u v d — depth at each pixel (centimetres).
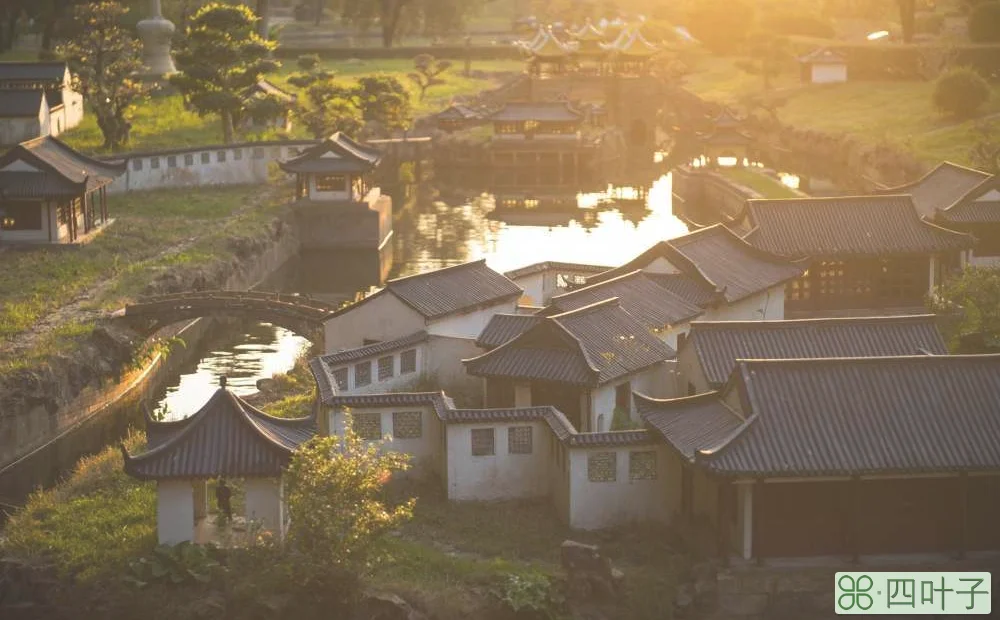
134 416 7744
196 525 5178
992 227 9519
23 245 9988
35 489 6731
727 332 6397
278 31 18812
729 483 5062
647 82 19225
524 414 5756
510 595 4791
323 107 15100
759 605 4981
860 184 14538
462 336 7444
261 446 4991
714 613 4947
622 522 5531
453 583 4934
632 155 18325
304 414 6638
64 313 8469
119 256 9994
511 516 5609
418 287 7412
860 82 19488
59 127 13888
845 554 5106
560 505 5619
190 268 9806
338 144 12106
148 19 16400
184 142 13762
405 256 12069
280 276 11294
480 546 5303
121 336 8206
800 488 5072
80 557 5025
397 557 5094
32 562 5009
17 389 7031
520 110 16512
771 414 5128
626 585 4956
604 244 12369
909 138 14925
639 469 5531
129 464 4866
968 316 7556
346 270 11569
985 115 15862
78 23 15162
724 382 6069
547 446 5791
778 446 5012
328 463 4772
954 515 5156
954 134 14988
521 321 6950
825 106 18325
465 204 14788
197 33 13325
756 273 8169
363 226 12075
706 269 7994
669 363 6631
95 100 13175
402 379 7044
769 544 5078
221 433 5028
